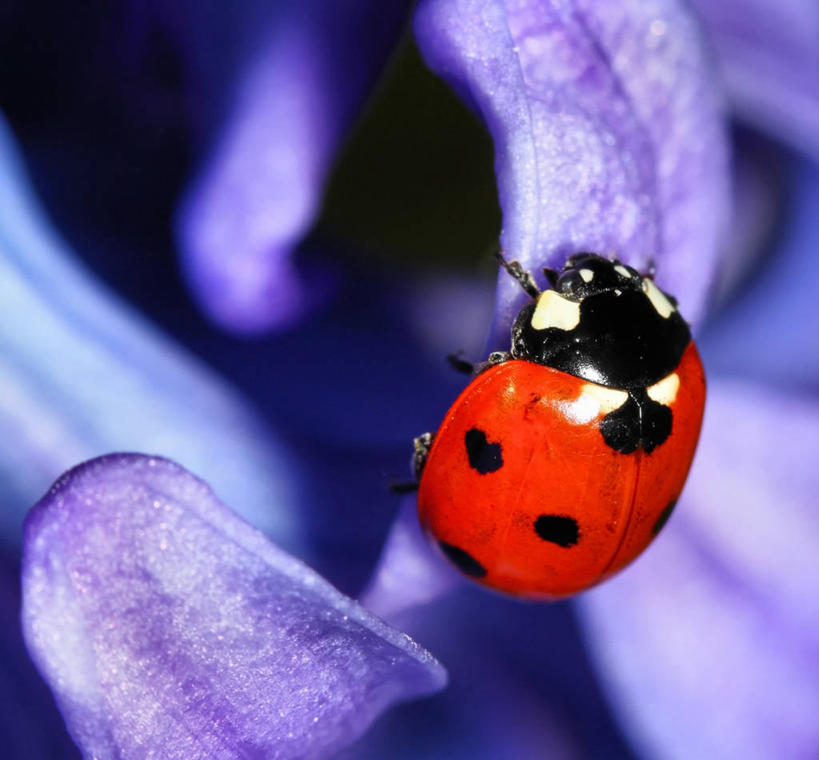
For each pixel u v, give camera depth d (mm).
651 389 57
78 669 52
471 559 57
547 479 56
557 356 56
